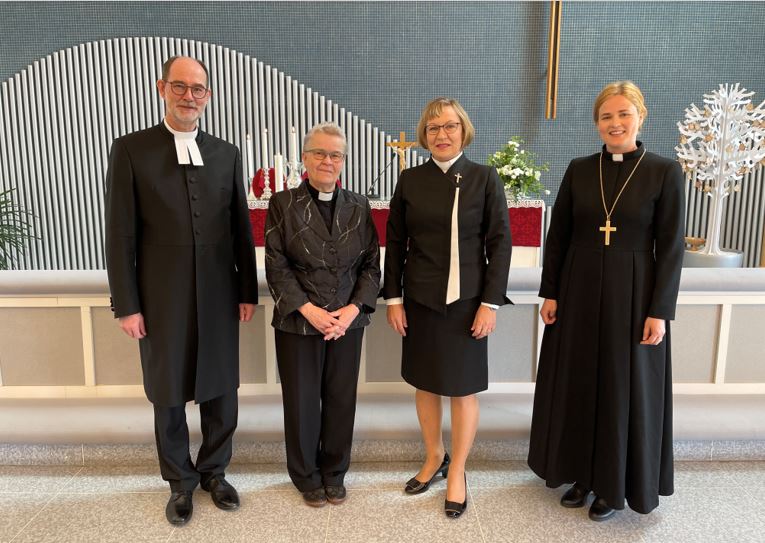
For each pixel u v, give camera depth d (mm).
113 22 5859
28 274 2324
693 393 2506
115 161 1825
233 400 2086
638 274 1889
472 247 1973
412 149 6102
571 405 2010
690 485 2250
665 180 1840
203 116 6000
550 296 2062
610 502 1940
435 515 2047
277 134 6055
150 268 1870
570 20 5902
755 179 5980
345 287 1980
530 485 2254
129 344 2424
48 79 5914
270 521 2010
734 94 3920
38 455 2387
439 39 5957
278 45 5941
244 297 2068
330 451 2111
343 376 2039
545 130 6102
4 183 6059
